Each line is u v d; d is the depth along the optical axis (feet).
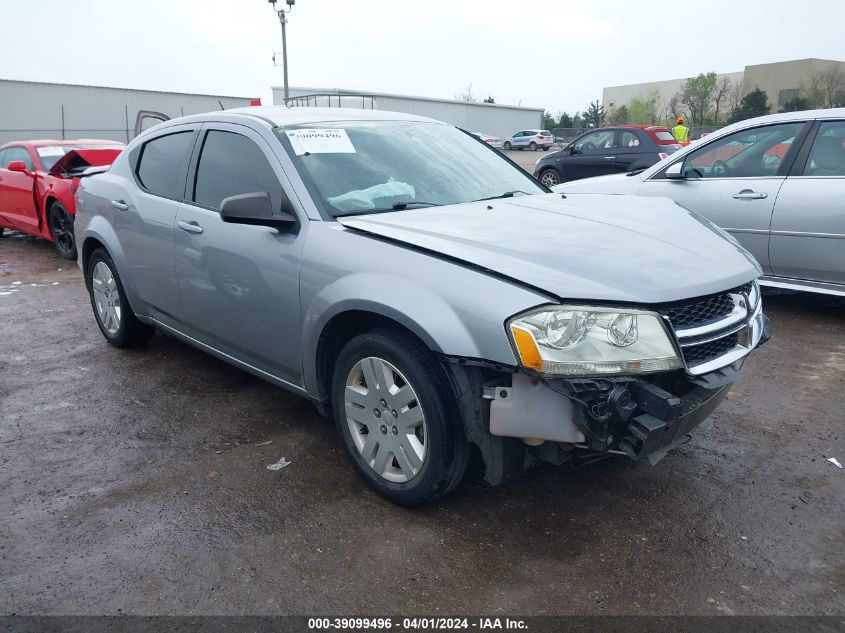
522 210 11.39
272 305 11.35
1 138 108.17
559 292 8.30
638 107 255.09
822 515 10.02
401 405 9.71
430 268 9.21
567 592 8.45
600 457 9.62
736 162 20.70
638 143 47.24
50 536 9.63
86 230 16.63
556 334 8.20
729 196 20.29
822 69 226.99
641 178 22.66
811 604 8.25
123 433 12.78
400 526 9.77
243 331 12.26
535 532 9.62
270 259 11.26
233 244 12.00
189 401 14.19
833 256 18.42
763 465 11.46
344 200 11.23
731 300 9.65
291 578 8.73
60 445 12.33
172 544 9.43
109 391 14.74
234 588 8.57
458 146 14.12
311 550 9.27
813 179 18.80
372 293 9.53
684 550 9.23
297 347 11.16
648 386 8.39
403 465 9.87
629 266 9.00
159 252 14.05
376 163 12.28
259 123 12.48
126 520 9.99
